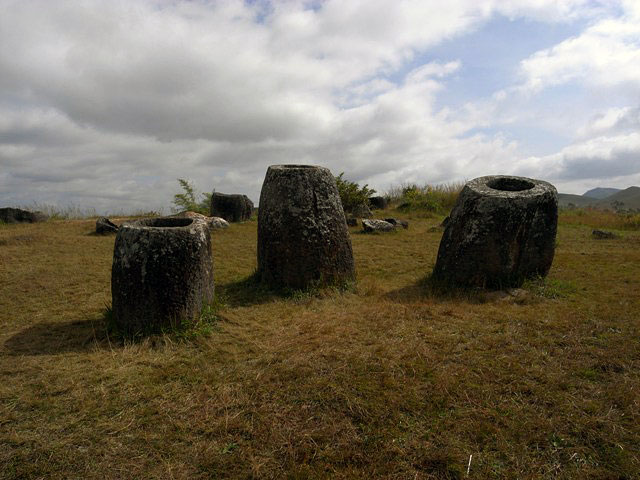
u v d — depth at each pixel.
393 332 3.74
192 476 2.23
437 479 2.17
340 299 4.77
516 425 2.50
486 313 4.15
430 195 15.70
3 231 9.88
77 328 4.08
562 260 6.73
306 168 5.20
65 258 7.03
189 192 14.25
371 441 2.42
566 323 3.81
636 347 3.30
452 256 5.16
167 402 2.82
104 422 2.63
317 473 2.21
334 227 5.17
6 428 2.59
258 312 4.42
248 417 2.65
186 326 3.78
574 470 2.20
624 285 5.14
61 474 2.25
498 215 4.84
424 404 2.71
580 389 2.83
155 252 3.70
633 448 2.31
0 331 4.04
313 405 2.72
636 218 11.98
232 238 9.27
